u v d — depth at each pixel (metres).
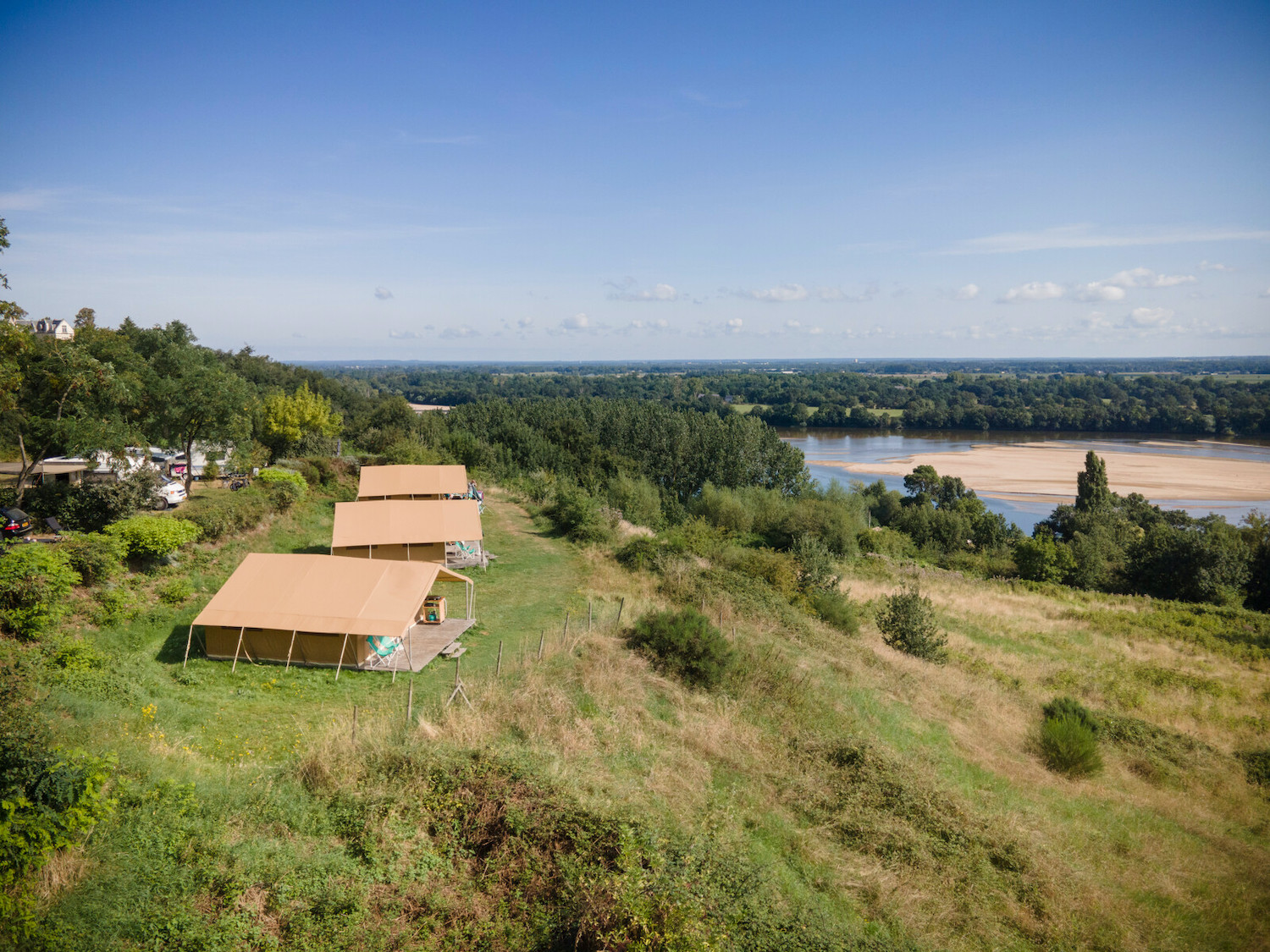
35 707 12.47
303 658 20.80
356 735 14.60
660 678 19.41
